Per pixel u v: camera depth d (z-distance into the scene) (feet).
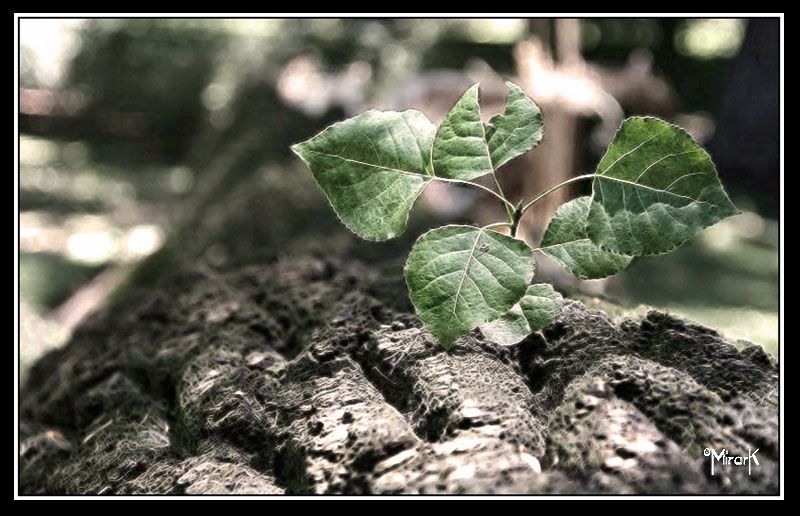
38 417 2.72
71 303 6.73
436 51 9.93
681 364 2.23
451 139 2.13
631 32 10.04
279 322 2.69
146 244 7.91
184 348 2.61
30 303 6.82
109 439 2.41
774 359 2.27
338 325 2.42
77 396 2.66
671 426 2.03
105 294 5.49
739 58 9.56
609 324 2.33
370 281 2.66
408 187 2.14
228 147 7.57
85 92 12.93
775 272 6.29
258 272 3.06
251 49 11.35
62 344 3.37
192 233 5.08
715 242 7.14
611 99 6.01
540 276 2.73
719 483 1.94
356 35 10.63
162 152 12.44
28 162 11.63
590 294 2.65
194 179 8.00
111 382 2.59
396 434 2.07
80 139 12.67
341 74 9.02
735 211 2.08
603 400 2.06
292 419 2.24
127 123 12.75
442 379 2.18
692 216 2.09
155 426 2.45
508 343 2.25
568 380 2.22
